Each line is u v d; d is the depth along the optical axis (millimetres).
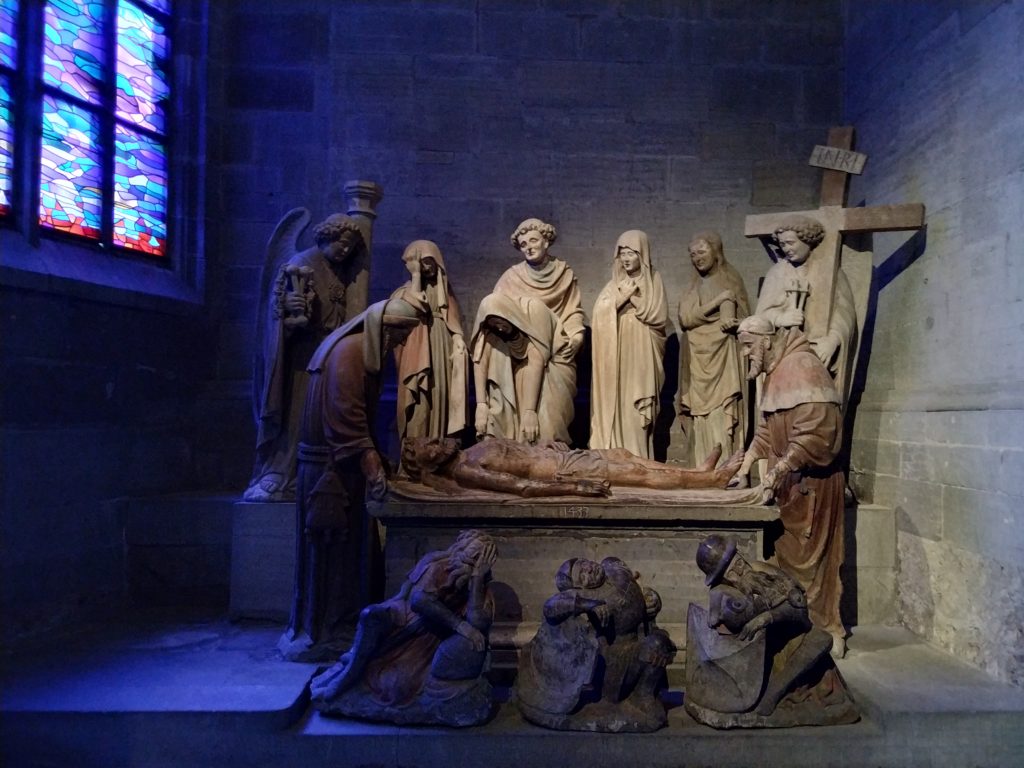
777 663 3420
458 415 4719
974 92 4105
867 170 5270
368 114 5570
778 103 5672
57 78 4719
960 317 4176
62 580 4422
